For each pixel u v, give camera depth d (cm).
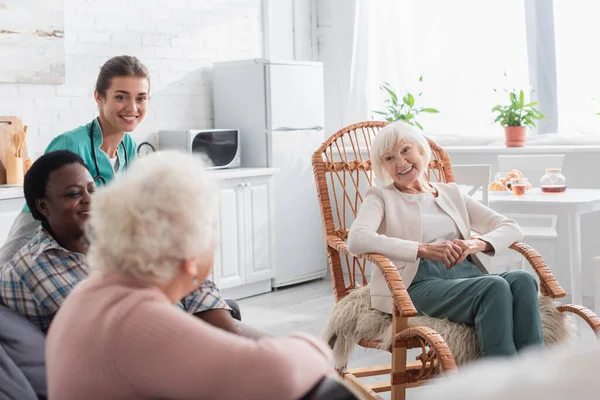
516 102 478
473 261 284
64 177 177
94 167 232
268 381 95
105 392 99
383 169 287
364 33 550
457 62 531
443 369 216
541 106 503
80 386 100
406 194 284
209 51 530
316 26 579
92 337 100
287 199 521
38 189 177
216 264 474
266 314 451
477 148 478
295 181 525
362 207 279
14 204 381
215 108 529
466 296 246
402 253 259
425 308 259
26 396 141
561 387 48
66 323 105
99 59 466
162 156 111
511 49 516
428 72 540
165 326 98
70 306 107
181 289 112
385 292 262
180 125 514
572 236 369
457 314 249
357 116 555
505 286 239
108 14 470
